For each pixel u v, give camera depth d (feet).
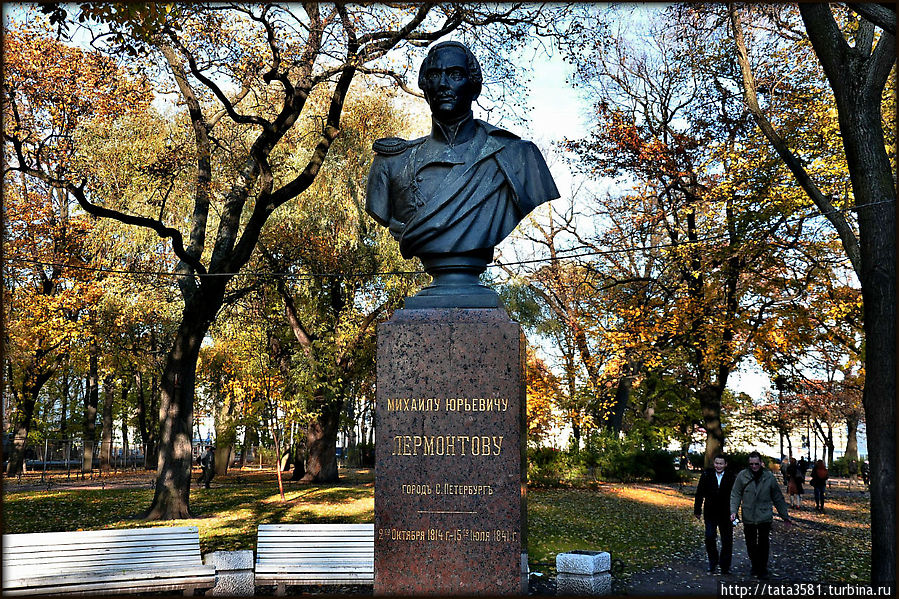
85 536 28.60
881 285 34.35
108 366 110.32
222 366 92.12
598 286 93.45
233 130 64.95
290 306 81.66
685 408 111.55
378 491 17.39
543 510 62.08
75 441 146.00
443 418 17.47
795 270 68.95
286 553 31.17
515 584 16.79
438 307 18.26
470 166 19.19
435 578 16.97
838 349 75.61
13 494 75.15
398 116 77.97
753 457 36.94
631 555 42.96
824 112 60.85
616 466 94.32
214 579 28.76
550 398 88.33
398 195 19.86
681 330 74.02
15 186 72.13
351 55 49.34
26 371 104.17
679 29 70.85
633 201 81.30
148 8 37.63
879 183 34.91
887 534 32.76
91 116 58.65
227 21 48.60
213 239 73.36
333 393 81.15
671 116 83.35
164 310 79.46
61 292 81.82
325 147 55.62
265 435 117.91
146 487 85.71
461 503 17.15
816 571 38.70
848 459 132.36
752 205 69.15
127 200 67.46
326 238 75.56
